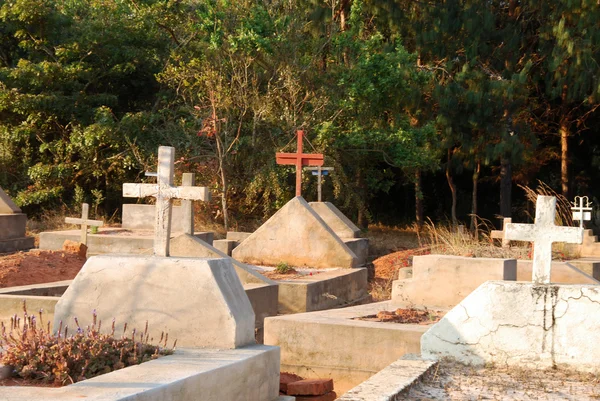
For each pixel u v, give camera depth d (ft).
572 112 118.83
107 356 21.16
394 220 133.59
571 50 96.53
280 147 90.43
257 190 89.61
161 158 26.40
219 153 87.51
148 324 24.52
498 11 113.50
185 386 19.38
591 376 25.30
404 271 49.80
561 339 25.95
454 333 27.04
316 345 30.58
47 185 95.45
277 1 95.91
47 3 96.22
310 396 27.43
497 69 108.88
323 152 89.76
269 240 55.11
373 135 93.56
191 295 24.47
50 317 32.94
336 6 103.45
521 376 25.20
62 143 94.73
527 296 26.37
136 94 105.50
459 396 22.67
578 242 26.27
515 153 99.45
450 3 104.42
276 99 92.27
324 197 97.25
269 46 88.94
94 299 25.14
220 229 88.12
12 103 91.81
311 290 43.86
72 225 86.58
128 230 66.59
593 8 97.25
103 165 95.76
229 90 90.43
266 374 23.98
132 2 98.07
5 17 96.02
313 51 96.53
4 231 60.54
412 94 98.07
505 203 109.09
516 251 52.06
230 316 24.03
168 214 26.27
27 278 45.14
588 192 129.39
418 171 109.50
